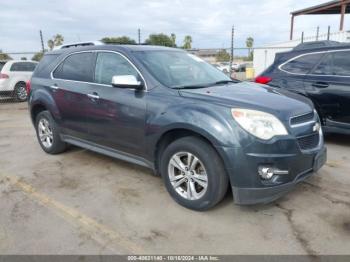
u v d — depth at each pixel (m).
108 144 4.39
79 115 4.69
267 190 3.13
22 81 12.88
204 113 3.26
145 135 3.79
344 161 4.93
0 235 3.17
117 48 4.36
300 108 3.46
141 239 3.07
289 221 3.29
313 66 5.80
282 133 3.14
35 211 3.62
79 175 4.62
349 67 5.38
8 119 9.34
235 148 3.08
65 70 5.04
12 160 5.39
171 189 3.66
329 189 3.96
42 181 4.45
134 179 4.43
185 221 3.34
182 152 3.47
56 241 3.06
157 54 4.39
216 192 3.29
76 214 3.54
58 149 5.45
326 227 3.17
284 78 6.14
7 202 3.85
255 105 3.27
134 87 3.83
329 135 6.46
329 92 5.51
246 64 35.06
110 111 4.16
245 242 2.98
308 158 3.33
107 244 3.01
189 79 4.15
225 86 4.09
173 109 3.50
